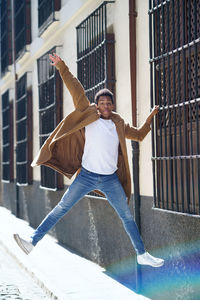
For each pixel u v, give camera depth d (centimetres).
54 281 797
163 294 668
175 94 637
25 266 924
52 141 547
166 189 636
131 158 779
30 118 1572
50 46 1329
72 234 1112
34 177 1506
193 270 596
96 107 550
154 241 696
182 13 605
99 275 845
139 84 754
